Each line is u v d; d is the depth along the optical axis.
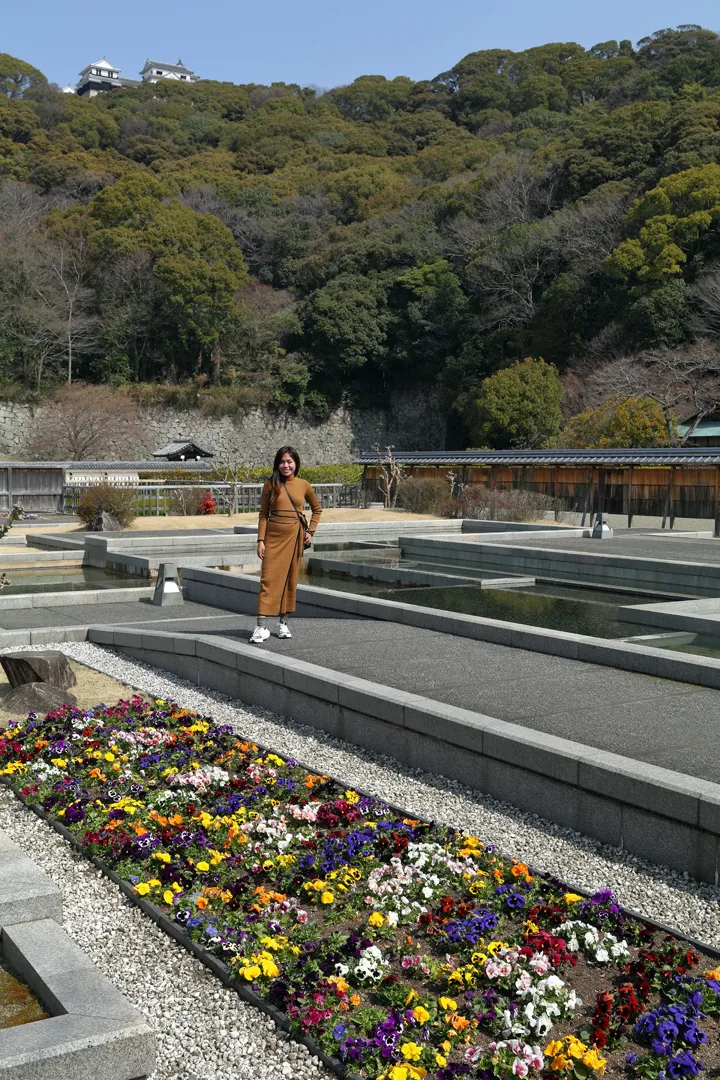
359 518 28.02
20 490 31.22
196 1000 3.32
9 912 3.77
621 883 4.26
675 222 42.44
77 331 50.62
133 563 16.09
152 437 51.12
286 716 7.16
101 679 8.47
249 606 11.33
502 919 3.82
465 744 5.53
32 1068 2.77
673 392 37.91
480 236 56.75
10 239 50.94
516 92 81.50
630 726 5.77
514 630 8.48
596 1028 3.03
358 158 73.56
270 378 55.56
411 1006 3.19
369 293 57.38
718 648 8.87
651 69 71.25
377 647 8.42
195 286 51.81
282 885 4.10
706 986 3.26
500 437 44.44
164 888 4.06
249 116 85.62
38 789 5.28
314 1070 2.93
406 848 4.45
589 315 48.84
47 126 72.81
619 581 14.69
